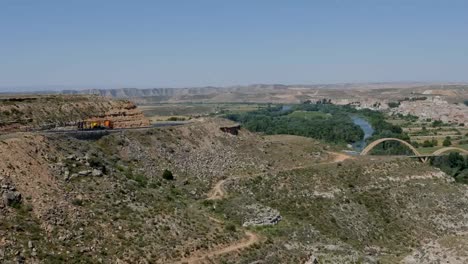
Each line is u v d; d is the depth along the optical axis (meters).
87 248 87.12
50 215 91.31
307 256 111.31
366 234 153.12
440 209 172.75
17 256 78.25
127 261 87.88
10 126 145.75
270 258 104.56
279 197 161.00
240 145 196.62
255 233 119.81
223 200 143.38
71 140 133.38
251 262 100.25
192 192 146.38
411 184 183.75
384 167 190.88
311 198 164.38
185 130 184.75
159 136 170.38
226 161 179.25
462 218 170.38
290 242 120.50
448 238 128.25
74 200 99.69
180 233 104.19
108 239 92.06
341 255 121.31
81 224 92.94
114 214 101.19
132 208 107.19
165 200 122.69
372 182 180.50
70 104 173.88
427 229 162.38
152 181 140.25
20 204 90.69
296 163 194.75
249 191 159.62
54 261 80.62
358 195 172.38
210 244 103.81
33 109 160.50
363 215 161.88
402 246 150.75
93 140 146.50
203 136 188.12
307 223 144.88
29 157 105.50
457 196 181.38
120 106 186.62
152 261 90.69
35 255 80.25
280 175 173.25
